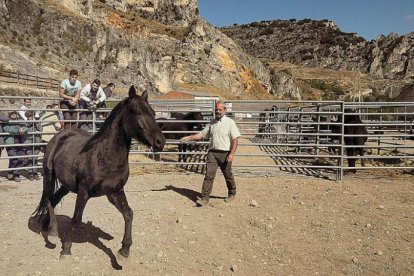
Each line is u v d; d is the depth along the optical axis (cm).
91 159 538
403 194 954
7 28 6606
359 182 1074
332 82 16600
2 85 3409
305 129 1623
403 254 634
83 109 1063
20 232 670
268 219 771
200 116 1410
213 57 10919
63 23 7662
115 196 561
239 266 587
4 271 541
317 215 798
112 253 603
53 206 636
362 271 582
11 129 1020
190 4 14250
